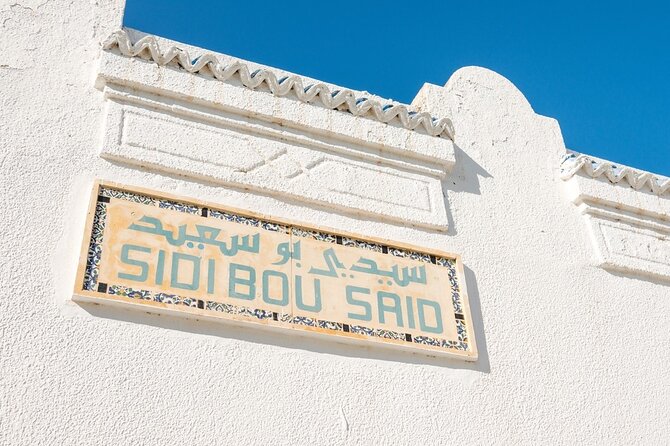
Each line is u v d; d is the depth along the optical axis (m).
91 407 3.53
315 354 4.13
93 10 4.98
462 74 6.09
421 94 5.87
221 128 4.76
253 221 4.44
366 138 5.09
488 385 4.46
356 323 4.28
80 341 3.69
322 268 4.41
